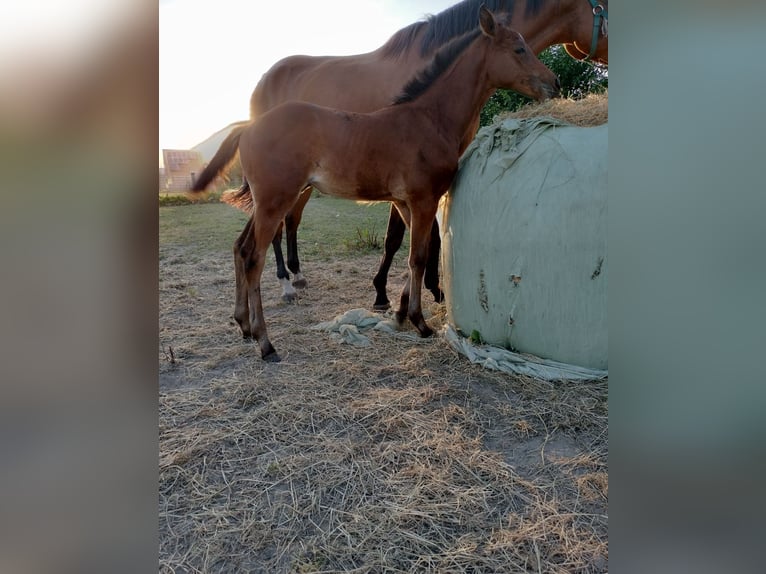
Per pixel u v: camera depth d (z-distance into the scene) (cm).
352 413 204
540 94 279
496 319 251
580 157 220
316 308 363
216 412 209
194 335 309
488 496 152
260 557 131
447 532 137
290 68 397
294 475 165
